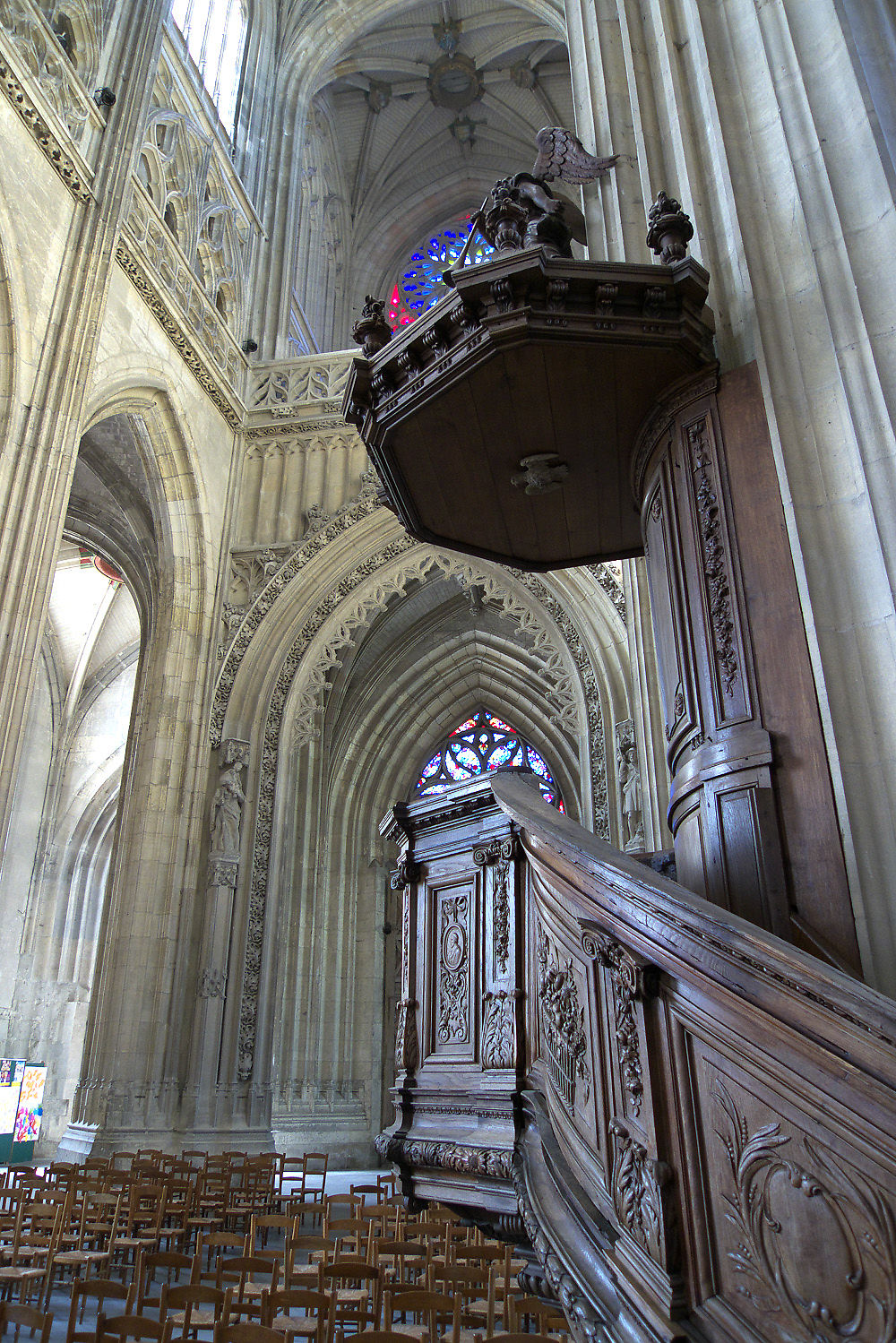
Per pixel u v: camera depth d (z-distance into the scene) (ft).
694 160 21.81
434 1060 19.65
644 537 21.74
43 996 90.74
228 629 62.08
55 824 95.61
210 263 65.98
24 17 46.60
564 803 88.99
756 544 17.34
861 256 17.22
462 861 20.16
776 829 15.24
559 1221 11.05
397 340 19.54
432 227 110.52
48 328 46.24
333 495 65.21
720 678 17.04
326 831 85.97
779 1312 7.18
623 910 10.03
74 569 92.99
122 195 51.37
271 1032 56.24
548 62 100.27
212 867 56.49
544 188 19.79
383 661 90.07
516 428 20.76
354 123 104.73
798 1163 7.23
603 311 18.01
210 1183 37.32
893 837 14.19
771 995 7.74
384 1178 62.75
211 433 63.31
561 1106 12.80
